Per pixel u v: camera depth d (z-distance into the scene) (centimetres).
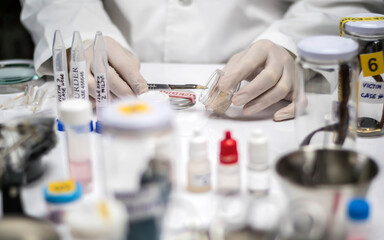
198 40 135
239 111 99
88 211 51
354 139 79
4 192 62
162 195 56
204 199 67
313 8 126
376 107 91
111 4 140
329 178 61
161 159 56
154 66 125
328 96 81
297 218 54
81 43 89
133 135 52
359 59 84
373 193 69
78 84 91
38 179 73
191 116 95
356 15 90
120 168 54
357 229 53
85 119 68
